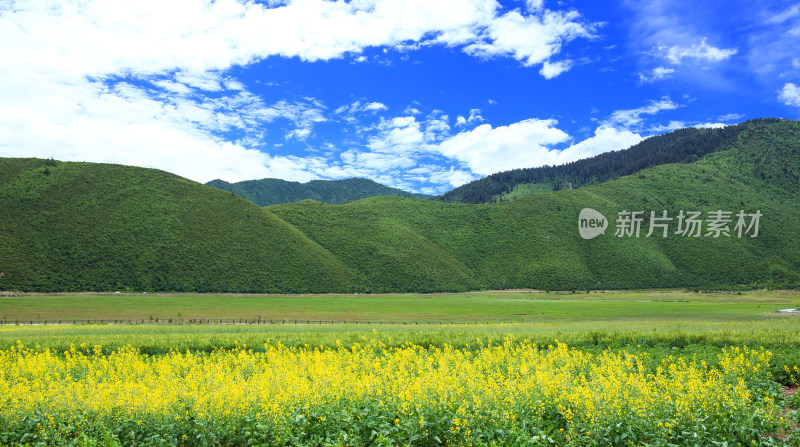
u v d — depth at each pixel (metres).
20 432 8.83
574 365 14.28
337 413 9.12
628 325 32.81
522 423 8.66
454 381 10.33
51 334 28.47
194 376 12.17
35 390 11.03
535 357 14.88
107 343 21.50
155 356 19.14
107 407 9.30
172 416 9.00
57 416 9.16
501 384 10.57
